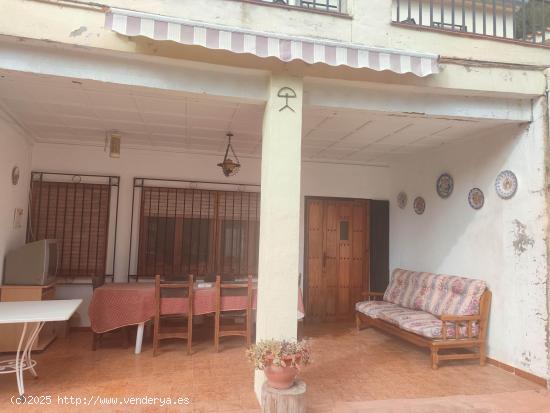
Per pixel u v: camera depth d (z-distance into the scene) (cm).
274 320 322
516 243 423
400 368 430
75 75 309
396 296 580
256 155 627
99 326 455
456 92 389
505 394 362
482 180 478
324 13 362
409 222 635
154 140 555
